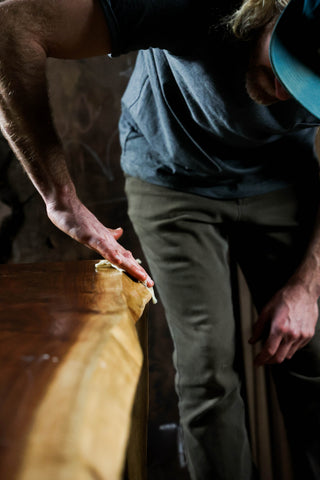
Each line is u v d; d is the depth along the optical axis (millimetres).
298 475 1441
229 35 978
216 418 1324
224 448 1327
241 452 1353
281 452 1804
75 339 478
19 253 1939
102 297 696
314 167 1396
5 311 607
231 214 1366
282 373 1407
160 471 1936
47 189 1066
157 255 1398
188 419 1353
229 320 1361
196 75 1069
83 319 559
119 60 1891
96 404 362
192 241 1355
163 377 1978
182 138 1244
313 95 854
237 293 1805
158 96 1216
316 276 1313
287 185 1371
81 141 1920
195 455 1351
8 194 1904
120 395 403
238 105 1087
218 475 1328
